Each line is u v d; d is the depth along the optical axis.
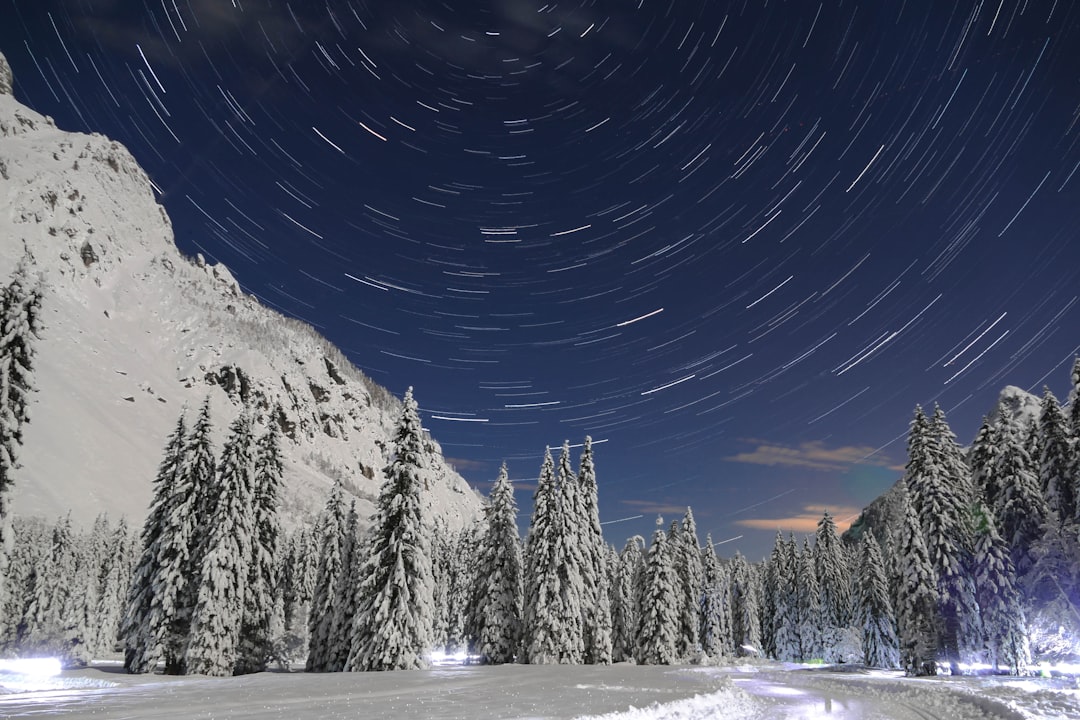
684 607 71.75
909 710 23.56
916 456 50.31
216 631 41.69
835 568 84.88
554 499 57.59
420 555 43.28
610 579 75.00
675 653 63.16
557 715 17.36
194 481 46.62
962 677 41.41
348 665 41.72
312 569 72.94
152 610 43.22
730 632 84.94
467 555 89.38
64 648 61.19
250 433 47.09
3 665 41.44
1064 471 44.16
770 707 23.95
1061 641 41.03
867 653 64.56
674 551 74.12
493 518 58.88
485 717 16.89
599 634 59.53
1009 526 46.78
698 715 19.67
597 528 64.06
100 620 81.50
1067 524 42.12
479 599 57.94
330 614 53.56
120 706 18.50
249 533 45.47
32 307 28.89
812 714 22.14
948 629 46.16
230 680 31.77
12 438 27.48
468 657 57.66
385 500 44.06
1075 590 40.81
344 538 51.25
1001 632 43.66
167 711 17.42
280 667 53.59
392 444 45.44
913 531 48.34
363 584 42.38
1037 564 42.75
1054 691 26.39
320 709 18.39
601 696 23.36
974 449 51.19
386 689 25.89
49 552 71.94
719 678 36.41
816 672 54.16
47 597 69.50
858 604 71.94
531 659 52.66
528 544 58.69
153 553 45.59
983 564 45.41
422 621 42.56
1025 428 54.12
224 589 43.16
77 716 16.19
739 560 102.31
